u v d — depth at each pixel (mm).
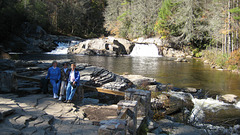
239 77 16812
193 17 38594
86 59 28281
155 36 48938
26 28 38625
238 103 9680
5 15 38250
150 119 5160
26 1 44125
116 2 69438
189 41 40031
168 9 41594
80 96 6609
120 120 2498
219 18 29219
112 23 68750
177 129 4859
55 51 38688
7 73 6625
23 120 3607
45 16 51156
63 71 6340
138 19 55062
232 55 22250
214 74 18156
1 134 2770
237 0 25031
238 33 26250
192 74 17906
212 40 34281
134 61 27688
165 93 10398
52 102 5926
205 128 5535
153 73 17938
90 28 70688
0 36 36062
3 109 3744
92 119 5020
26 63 10359
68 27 61969
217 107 8914
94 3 73188
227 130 6066
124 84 9672
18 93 6641
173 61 28922
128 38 57188
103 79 9625
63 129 3809
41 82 6797
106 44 38406
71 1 63250
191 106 8922
